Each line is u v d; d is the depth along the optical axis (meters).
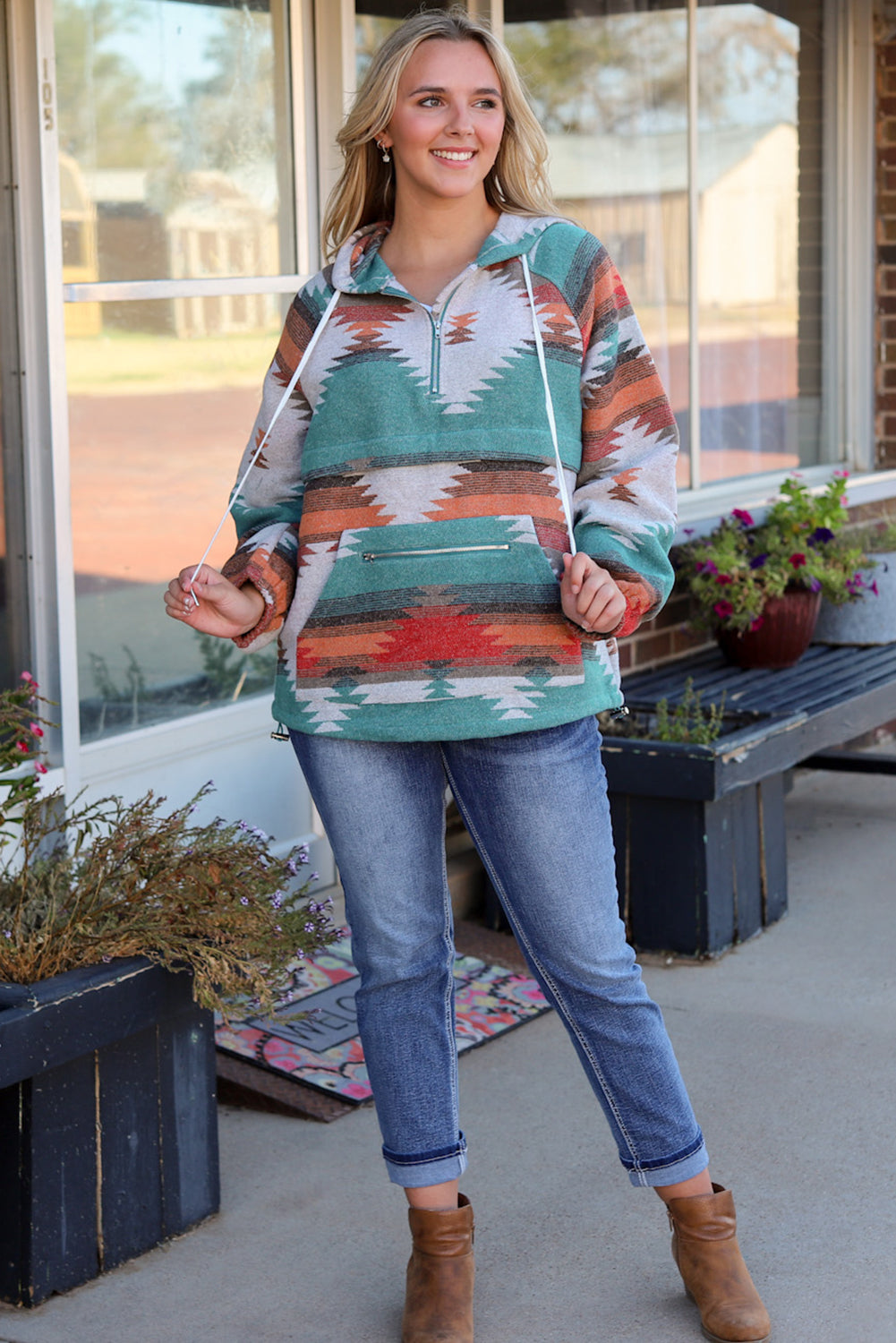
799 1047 3.30
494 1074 3.19
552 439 2.05
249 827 2.77
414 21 2.09
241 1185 2.76
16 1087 2.33
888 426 6.08
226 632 2.13
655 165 4.96
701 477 5.30
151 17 3.47
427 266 2.13
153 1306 2.39
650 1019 2.20
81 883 2.51
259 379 3.81
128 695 3.58
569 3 4.54
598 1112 3.02
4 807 2.63
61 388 3.24
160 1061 2.53
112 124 3.41
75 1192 2.42
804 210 5.69
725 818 3.81
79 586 3.46
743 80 5.30
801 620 4.69
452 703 2.04
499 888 2.20
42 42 3.13
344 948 3.68
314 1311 2.38
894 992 3.59
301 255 3.88
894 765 4.99
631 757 3.75
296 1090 3.08
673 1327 2.30
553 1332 2.30
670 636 4.93
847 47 5.76
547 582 2.04
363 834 2.13
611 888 2.18
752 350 5.50
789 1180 2.73
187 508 3.68
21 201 3.17
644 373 2.15
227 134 3.68
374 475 2.05
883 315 6.00
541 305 2.06
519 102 2.13
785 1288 2.39
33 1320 2.35
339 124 3.87
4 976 2.37
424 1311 2.23
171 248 3.58
